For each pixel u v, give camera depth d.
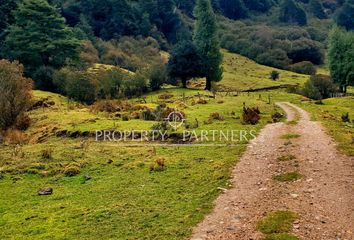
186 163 23.44
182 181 20.16
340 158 22.19
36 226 15.76
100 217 16.05
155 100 62.50
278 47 183.50
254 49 181.00
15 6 110.56
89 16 158.75
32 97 51.53
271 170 20.75
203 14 90.75
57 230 15.16
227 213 15.50
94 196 19.05
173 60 87.69
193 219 15.16
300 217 14.70
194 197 17.64
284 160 22.34
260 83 123.31
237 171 20.94
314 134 29.28
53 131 35.88
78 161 25.39
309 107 52.34
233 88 110.81
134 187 19.86
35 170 23.83
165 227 14.66
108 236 14.30
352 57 91.00
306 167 20.86
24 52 87.31
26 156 27.19
